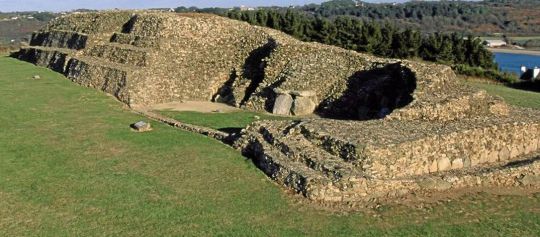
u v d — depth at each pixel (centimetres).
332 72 3869
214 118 3591
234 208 1959
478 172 2284
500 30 16575
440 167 2353
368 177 2041
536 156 2641
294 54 4112
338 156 2255
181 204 1984
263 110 3897
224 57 4575
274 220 1866
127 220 1836
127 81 4009
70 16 6650
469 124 2622
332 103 3728
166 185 2184
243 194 2098
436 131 2441
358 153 2150
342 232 1781
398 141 2244
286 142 2442
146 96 4019
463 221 1888
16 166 2378
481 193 2138
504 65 9769
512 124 2662
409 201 2009
